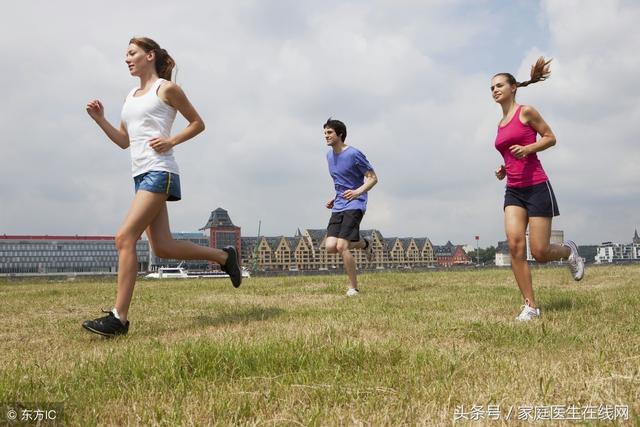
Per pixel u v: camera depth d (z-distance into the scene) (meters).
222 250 5.97
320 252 174.25
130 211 5.04
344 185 8.75
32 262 161.12
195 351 3.41
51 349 4.39
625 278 11.91
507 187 5.67
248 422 2.34
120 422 2.44
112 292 10.90
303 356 3.37
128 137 5.79
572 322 4.89
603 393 2.56
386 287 10.21
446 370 3.11
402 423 2.29
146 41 5.30
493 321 5.07
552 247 5.91
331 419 2.35
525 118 5.40
